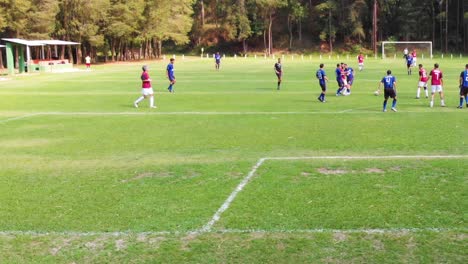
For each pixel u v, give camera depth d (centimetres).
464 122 1747
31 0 6381
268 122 1820
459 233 701
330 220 761
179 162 1190
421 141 1396
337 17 10338
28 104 2536
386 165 1110
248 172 1075
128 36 8219
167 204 862
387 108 2166
